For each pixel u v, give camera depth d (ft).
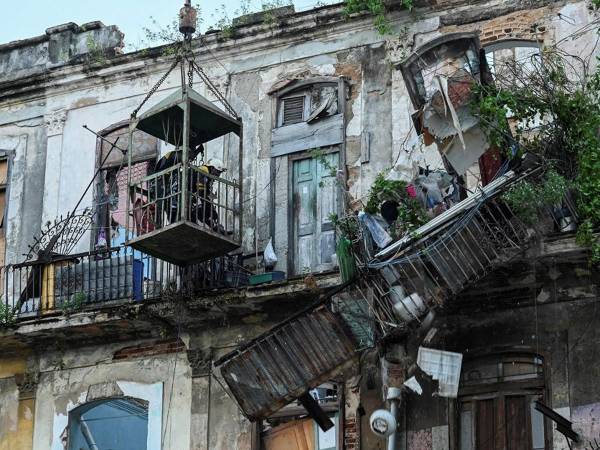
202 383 66.44
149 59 74.59
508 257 57.62
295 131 70.03
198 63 73.46
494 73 61.41
